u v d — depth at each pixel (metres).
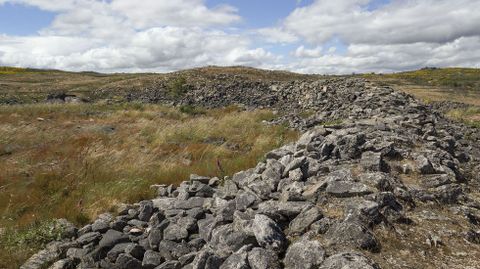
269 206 5.71
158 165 11.14
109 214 7.51
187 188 8.31
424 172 6.84
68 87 48.84
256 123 19.56
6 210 7.89
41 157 12.16
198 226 6.43
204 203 7.32
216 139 15.49
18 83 53.47
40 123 18.88
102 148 12.61
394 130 9.49
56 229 6.79
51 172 10.24
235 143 14.68
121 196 8.40
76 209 7.79
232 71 51.66
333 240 4.72
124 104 27.52
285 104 29.50
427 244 4.82
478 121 20.55
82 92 44.00
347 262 4.04
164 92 40.59
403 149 7.68
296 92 31.20
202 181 8.97
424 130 11.01
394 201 5.60
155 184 9.33
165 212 7.18
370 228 5.00
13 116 20.75
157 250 6.18
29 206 8.27
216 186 8.72
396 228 5.09
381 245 4.70
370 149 7.48
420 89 49.62
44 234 6.62
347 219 5.04
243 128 17.45
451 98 40.09
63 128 17.73
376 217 5.13
